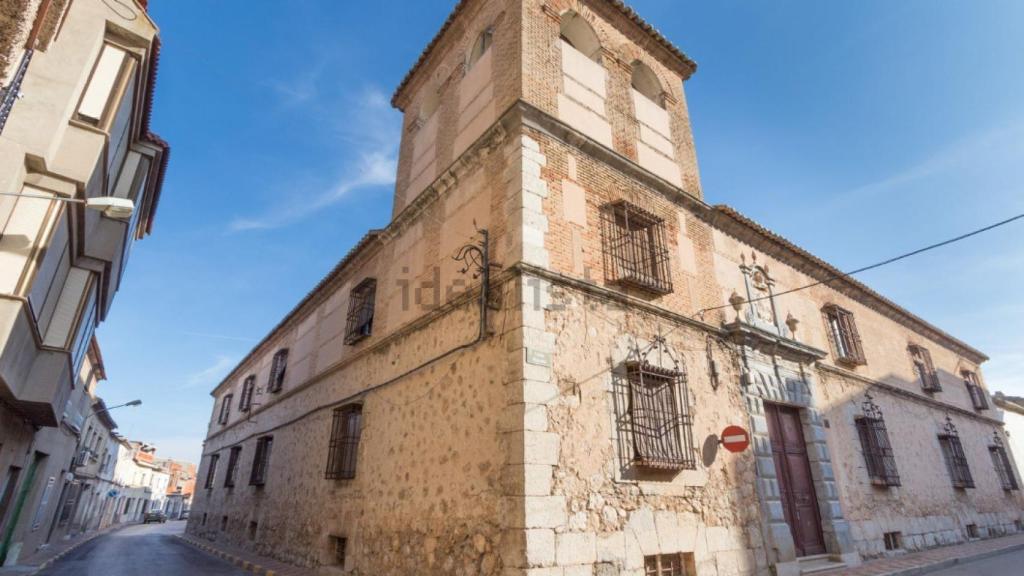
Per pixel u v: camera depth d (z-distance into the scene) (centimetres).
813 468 990
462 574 608
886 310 1578
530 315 651
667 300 863
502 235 738
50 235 668
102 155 761
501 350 662
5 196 629
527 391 604
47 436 1356
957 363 1870
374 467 884
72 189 695
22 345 697
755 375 942
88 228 852
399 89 1290
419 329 885
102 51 784
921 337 1722
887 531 1098
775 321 1102
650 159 996
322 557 956
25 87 669
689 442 756
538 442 588
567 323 688
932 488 1320
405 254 1038
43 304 767
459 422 701
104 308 1088
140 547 1814
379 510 823
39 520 1471
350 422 1059
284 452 1373
